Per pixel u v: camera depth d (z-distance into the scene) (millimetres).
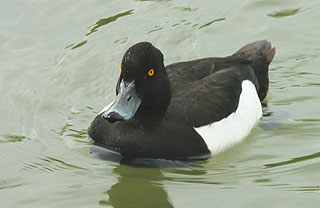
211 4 14789
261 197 8633
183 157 9812
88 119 11430
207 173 9570
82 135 10836
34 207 8625
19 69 12883
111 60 13078
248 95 10836
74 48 13453
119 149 9867
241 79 10891
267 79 11898
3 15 14438
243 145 10477
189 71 10594
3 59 13180
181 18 14359
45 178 9531
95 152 10141
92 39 13703
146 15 14523
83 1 14789
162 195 8891
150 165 9742
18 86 12430
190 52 13273
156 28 13961
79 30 13992
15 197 8938
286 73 12719
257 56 11836
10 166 9969
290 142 10516
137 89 9320
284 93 12125
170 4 14766
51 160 10078
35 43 13672
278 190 8836
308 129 10891
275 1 14789
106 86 12484
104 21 14305
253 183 9141
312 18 14273
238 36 13766
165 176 9523
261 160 9945
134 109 9227
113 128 9922
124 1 14828
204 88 10250
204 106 10023
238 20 14336
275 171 9516
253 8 14695
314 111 11461
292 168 9570
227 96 10336
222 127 10125
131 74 9227
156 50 9445
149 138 9680
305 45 13406
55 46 13555
